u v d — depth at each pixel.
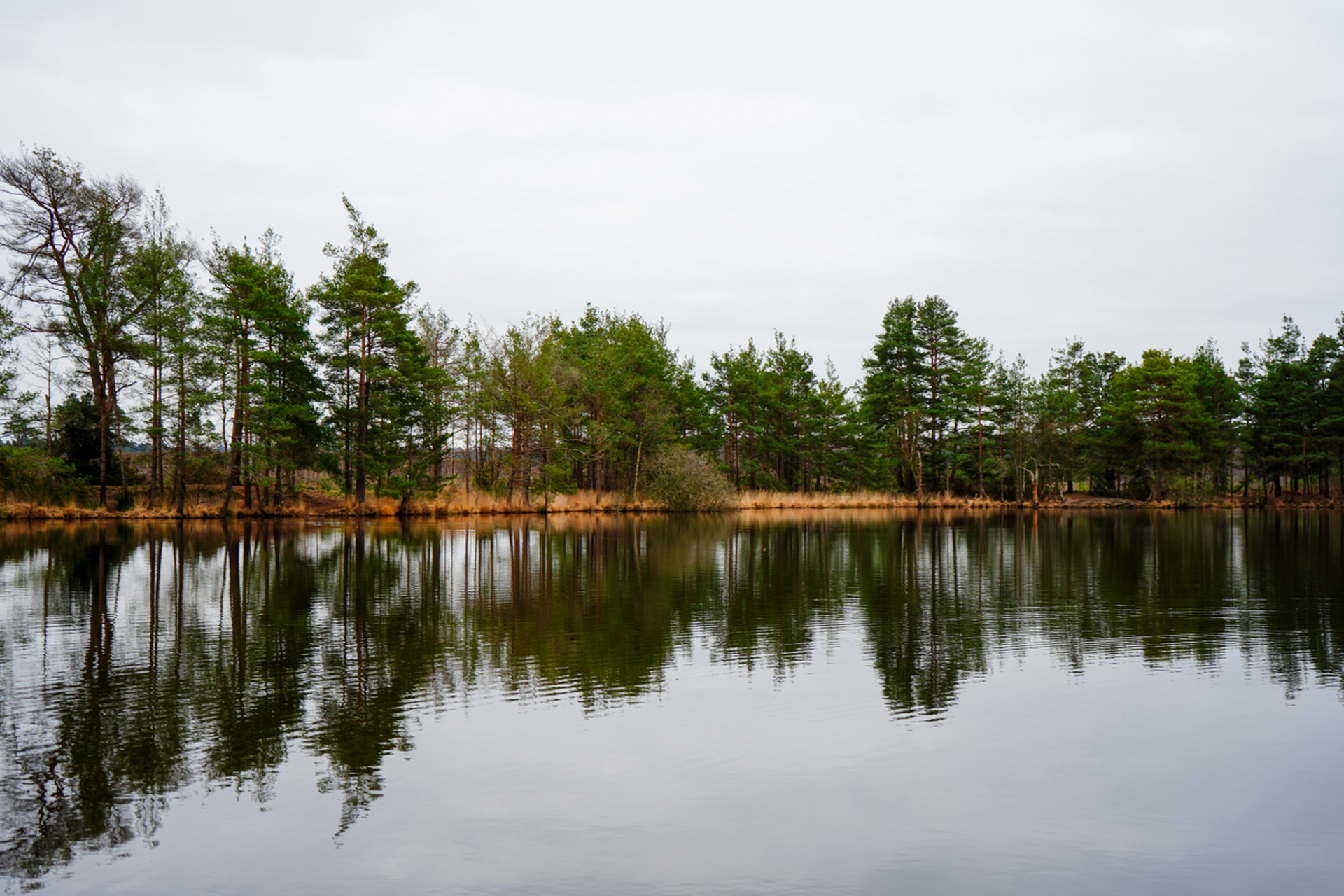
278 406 44.72
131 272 42.06
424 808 7.34
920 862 6.41
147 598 18.61
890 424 82.12
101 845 6.67
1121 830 6.96
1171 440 77.31
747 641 14.10
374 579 21.86
